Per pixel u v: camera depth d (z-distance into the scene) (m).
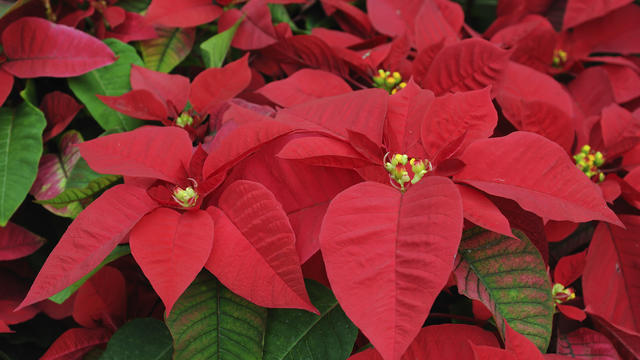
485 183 0.60
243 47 0.81
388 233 0.55
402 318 0.52
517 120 0.72
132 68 0.75
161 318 0.74
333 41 0.83
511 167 0.60
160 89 0.74
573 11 0.90
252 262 0.58
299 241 0.61
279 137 0.63
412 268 0.53
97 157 0.61
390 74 0.78
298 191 0.62
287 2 0.82
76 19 0.78
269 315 0.63
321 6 0.94
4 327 0.66
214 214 0.61
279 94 0.74
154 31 0.81
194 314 0.61
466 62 0.72
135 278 0.76
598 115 0.83
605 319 0.66
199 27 0.86
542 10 0.99
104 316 0.71
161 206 0.61
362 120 0.63
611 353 0.66
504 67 0.71
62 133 0.79
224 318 0.61
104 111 0.75
